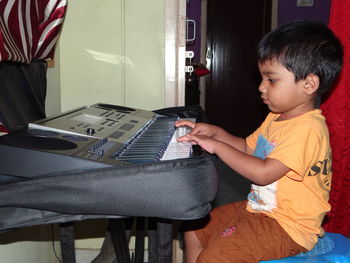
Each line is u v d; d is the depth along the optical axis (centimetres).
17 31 117
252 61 482
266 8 467
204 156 81
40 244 165
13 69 128
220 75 488
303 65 103
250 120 494
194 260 121
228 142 129
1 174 82
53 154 82
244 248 104
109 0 181
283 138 106
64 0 140
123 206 79
